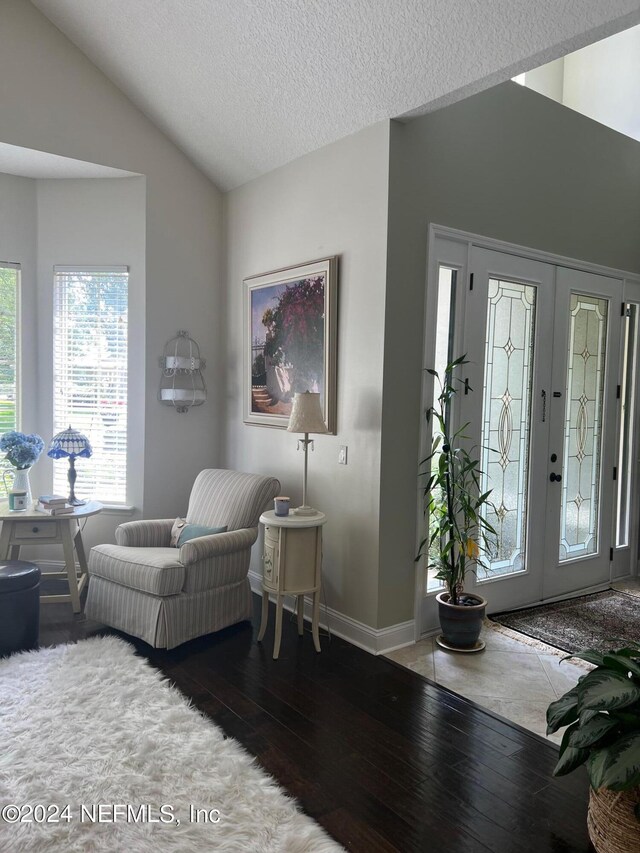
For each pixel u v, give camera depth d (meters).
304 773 2.24
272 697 2.81
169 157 4.42
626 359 4.86
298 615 3.55
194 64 3.59
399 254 3.28
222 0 3.07
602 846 1.81
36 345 4.50
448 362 3.60
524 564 4.12
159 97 4.03
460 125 3.51
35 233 4.45
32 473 4.53
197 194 4.58
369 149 3.32
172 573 3.21
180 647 3.35
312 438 3.79
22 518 3.70
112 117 4.13
